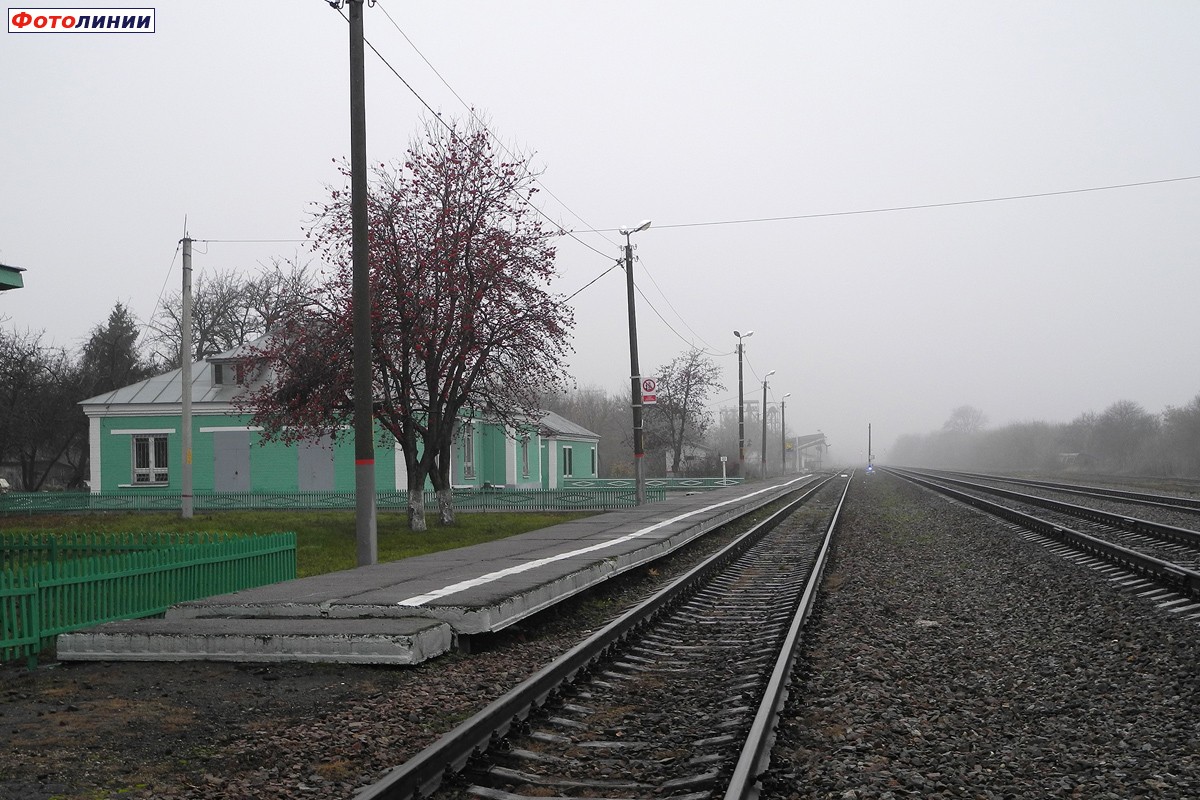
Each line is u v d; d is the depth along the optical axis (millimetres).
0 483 55438
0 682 8594
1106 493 38812
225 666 9164
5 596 9352
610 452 110000
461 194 26734
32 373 54656
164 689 8227
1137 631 10031
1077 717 7238
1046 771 6008
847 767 5934
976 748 6480
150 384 44969
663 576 17703
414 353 26141
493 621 10492
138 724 7086
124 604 11117
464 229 26312
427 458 26672
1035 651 9750
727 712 7258
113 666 9242
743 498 43594
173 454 42812
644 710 7590
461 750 5988
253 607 10742
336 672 8914
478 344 26203
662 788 5621
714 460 86750
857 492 54156
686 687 8438
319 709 7520
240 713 7406
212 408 42375
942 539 23516
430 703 7727
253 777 5895
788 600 13703
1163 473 75062
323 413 25703
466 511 35219
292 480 42219
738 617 12617
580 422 113688
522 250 27344
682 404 78750
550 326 26891
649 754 6363
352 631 9344
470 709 7586
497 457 50844
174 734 6828
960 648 10148
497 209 27156
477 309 26188
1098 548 16500
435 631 9711
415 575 13789
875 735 6664
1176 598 11781
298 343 26422
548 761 6125
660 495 40969
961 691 8250
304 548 21594
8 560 14656
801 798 5434
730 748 6168
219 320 67688
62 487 63656
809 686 8117
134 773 5965
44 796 5520
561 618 12781
